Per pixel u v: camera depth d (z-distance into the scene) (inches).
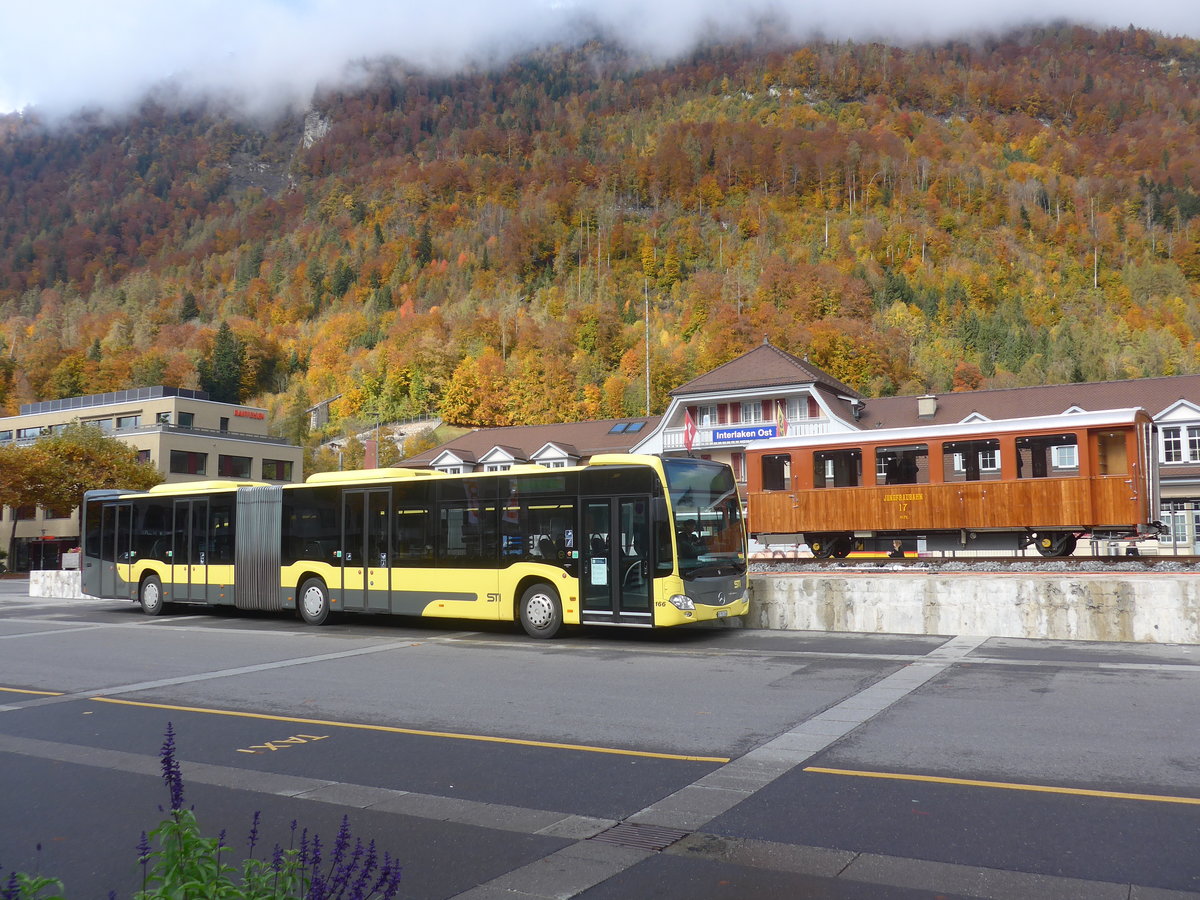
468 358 5610.2
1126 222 7396.7
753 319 4741.6
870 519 1021.8
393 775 289.6
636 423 2228.1
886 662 498.6
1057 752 297.3
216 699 432.1
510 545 665.6
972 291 5974.4
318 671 512.1
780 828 230.5
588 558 630.5
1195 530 1587.1
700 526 628.4
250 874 148.4
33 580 1194.6
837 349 4082.2
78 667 545.3
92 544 944.3
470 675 487.2
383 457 4397.1
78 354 5615.2
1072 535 930.1
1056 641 574.6
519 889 193.9
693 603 603.8
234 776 292.0
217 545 837.8
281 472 2999.5
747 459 1111.6
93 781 290.0
